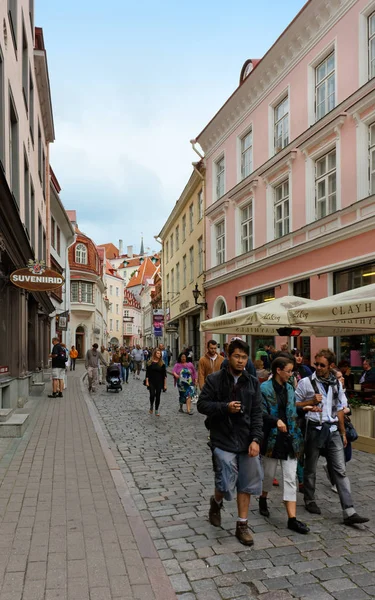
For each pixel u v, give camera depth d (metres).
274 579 3.71
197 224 28.09
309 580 3.69
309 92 15.57
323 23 14.64
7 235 10.19
